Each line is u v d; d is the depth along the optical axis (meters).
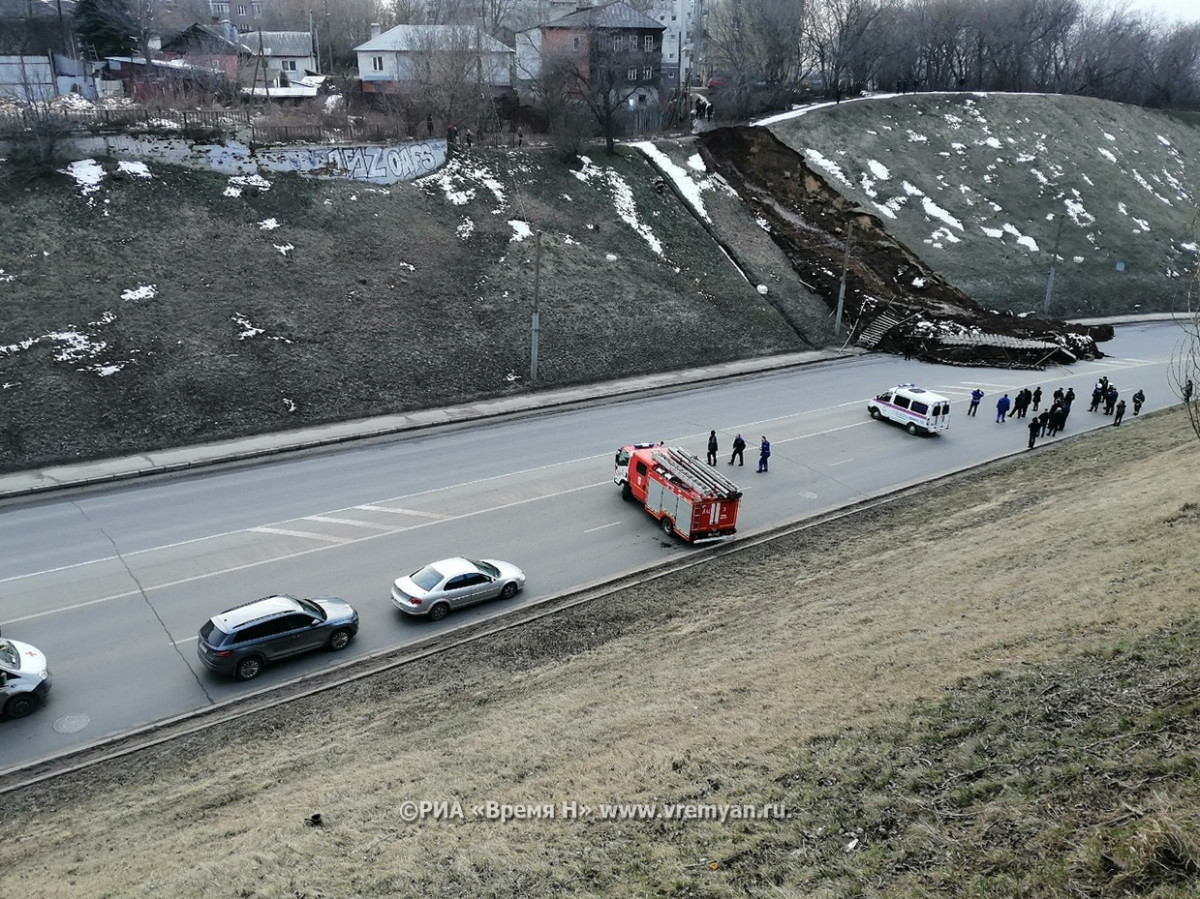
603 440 32.97
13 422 28.28
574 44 70.12
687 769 12.70
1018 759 10.91
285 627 18.69
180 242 36.91
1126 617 14.45
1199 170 83.06
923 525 25.03
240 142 41.78
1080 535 20.36
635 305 44.75
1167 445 29.59
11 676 16.75
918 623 16.89
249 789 14.10
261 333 34.59
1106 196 70.12
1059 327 50.25
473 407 35.44
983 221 62.59
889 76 87.25
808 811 10.95
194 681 18.25
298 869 11.18
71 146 37.62
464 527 25.55
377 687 17.94
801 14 76.25
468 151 51.44
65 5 73.56
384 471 29.19
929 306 51.25
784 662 16.23
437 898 10.29
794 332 48.06
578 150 54.19
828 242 56.47
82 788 14.91
